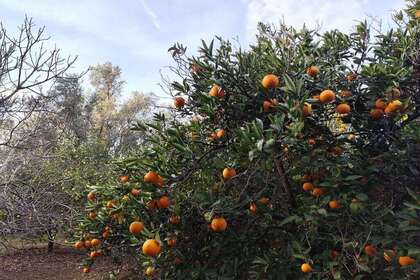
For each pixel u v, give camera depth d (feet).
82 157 35.68
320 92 9.77
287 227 10.44
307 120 9.41
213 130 10.56
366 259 8.54
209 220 8.88
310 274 8.84
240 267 10.50
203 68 10.50
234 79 10.05
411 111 9.87
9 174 18.52
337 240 8.96
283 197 10.92
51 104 22.03
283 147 8.77
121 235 13.61
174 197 9.70
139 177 10.28
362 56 11.18
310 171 10.12
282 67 9.78
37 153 20.57
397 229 8.49
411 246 8.05
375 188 9.98
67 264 34.06
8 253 33.30
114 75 90.22
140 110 76.28
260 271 9.54
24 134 19.35
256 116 10.18
